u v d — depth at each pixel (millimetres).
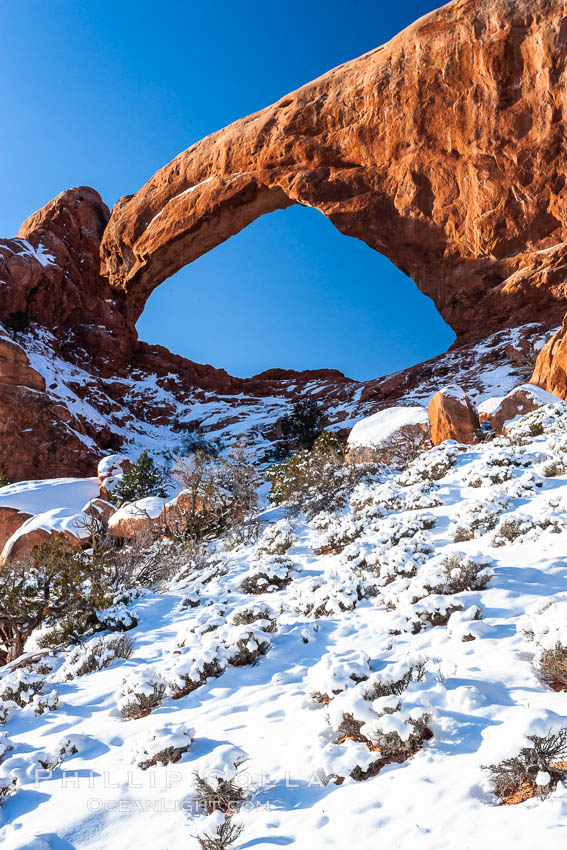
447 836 2830
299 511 13477
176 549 13258
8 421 38406
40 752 4801
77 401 44594
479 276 42562
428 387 38562
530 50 38594
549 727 3174
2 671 8328
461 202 42000
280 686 5266
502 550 7203
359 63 48031
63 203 61438
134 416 52250
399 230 44469
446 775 3309
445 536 8539
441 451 13742
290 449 37875
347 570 7938
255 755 4137
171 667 6195
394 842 2891
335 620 6535
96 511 18578
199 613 7898
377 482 13898
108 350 57438
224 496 15445
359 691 4195
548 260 39406
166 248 55562
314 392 55094
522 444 13633
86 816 3826
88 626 9047
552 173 38562
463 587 6148
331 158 46531
